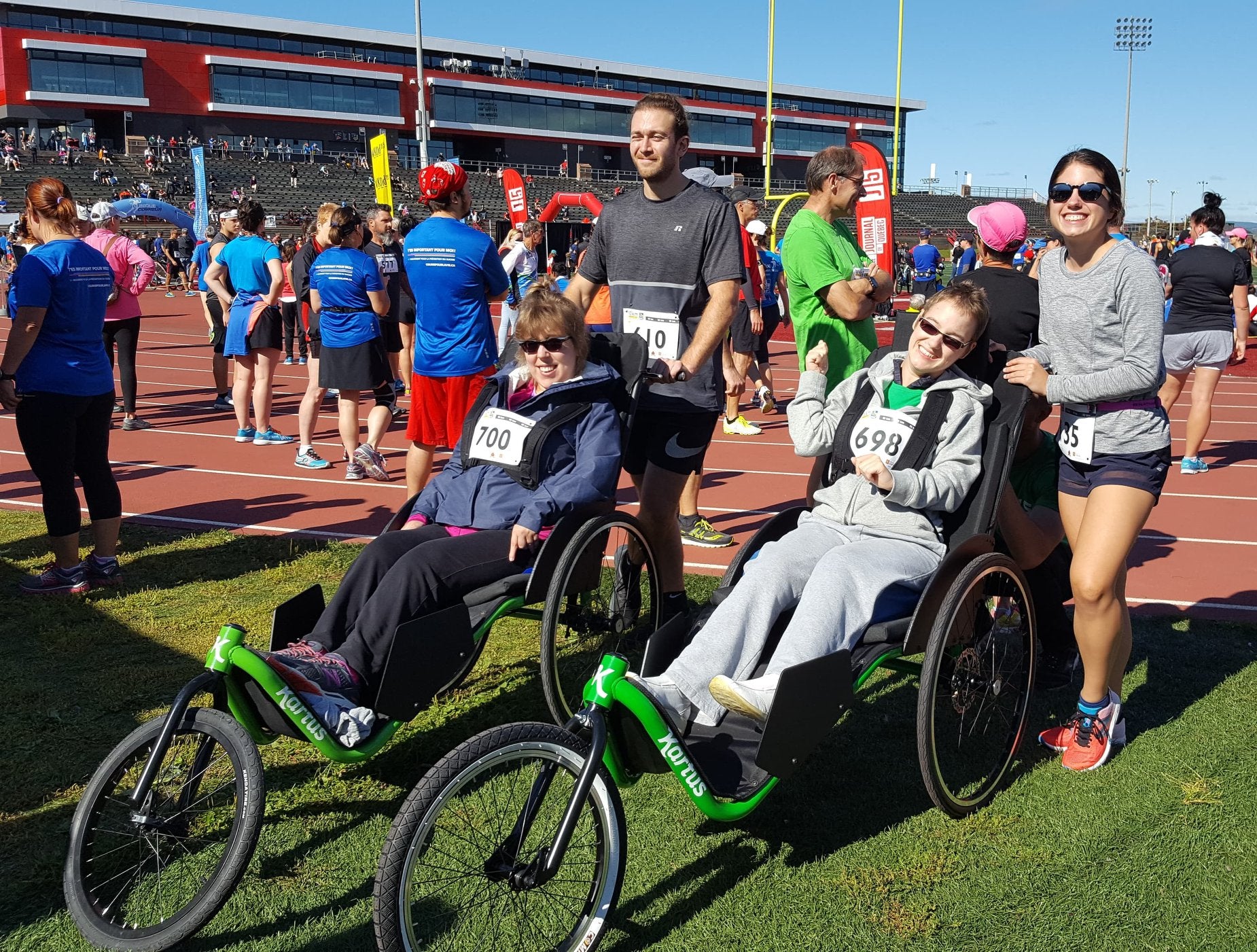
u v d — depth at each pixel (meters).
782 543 3.65
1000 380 3.87
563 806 3.23
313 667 3.29
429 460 6.13
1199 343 8.84
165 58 62.12
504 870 2.73
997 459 3.72
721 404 4.73
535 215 60.78
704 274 4.59
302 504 7.90
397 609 3.53
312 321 8.80
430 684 3.50
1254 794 3.66
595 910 2.90
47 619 5.33
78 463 5.77
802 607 3.37
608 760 3.03
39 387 5.44
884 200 6.45
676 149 4.53
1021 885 3.19
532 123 73.94
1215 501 8.16
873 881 3.21
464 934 2.93
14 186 51.53
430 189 5.76
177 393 13.92
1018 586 3.83
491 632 5.26
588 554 3.99
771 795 3.75
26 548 6.60
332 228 8.22
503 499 4.05
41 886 3.16
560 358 4.14
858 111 89.69
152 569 6.23
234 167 60.62
